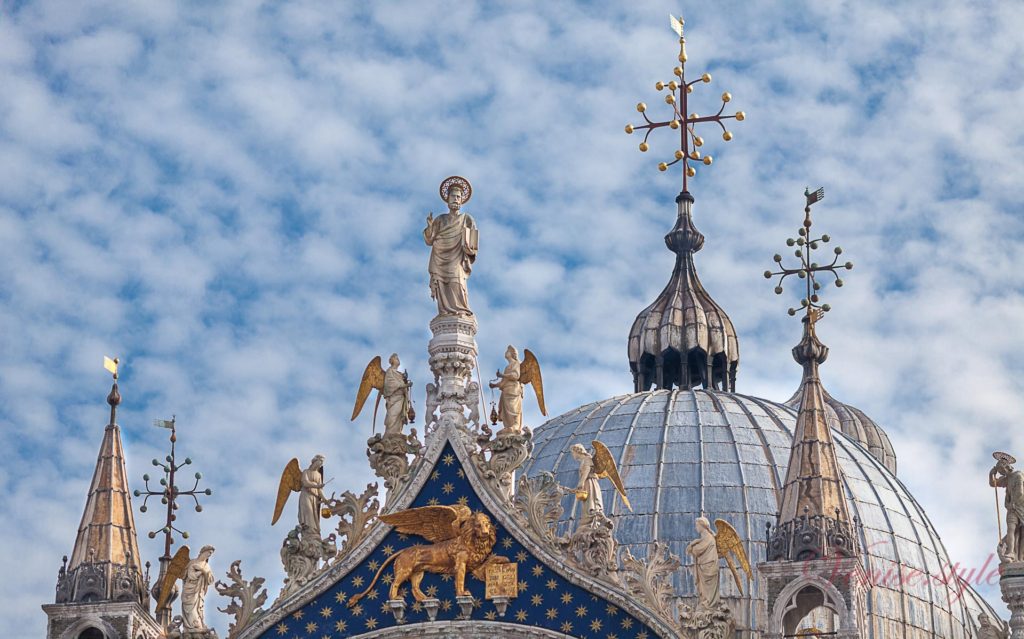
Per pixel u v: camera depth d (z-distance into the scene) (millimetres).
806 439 55000
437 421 55438
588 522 53969
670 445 69750
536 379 55844
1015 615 52875
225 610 54531
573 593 53469
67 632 54312
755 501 67688
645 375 75875
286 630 54312
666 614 53000
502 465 54750
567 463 70062
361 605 54156
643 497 67938
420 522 54344
